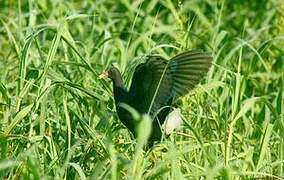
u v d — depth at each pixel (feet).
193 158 35.55
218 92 45.91
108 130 36.06
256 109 45.98
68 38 40.70
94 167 33.47
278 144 37.86
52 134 36.96
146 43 46.26
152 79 33.37
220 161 34.68
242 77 39.70
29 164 29.27
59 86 38.52
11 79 44.16
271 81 50.62
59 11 52.65
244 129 40.75
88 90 36.19
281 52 51.49
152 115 34.06
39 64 44.06
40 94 35.09
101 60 45.47
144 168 31.76
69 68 44.98
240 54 36.99
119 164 29.60
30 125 35.06
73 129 37.27
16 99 36.58
